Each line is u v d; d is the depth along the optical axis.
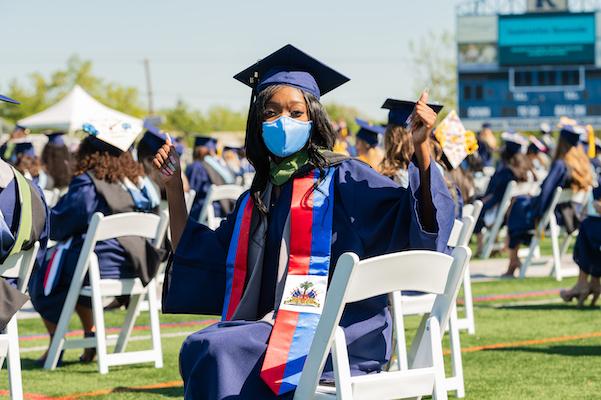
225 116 131.12
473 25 48.84
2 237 6.85
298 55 5.94
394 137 9.83
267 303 5.82
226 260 5.97
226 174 22.20
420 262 5.25
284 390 5.32
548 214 17.45
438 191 5.47
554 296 15.32
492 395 8.45
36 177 18.25
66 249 10.23
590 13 48.00
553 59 48.44
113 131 10.29
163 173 6.09
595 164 28.12
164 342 11.82
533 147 21.78
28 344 11.78
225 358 5.34
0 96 7.29
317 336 5.15
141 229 10.08
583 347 10.73
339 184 5.80
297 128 5.68
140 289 10.22
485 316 13.30
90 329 10.64
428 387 5.45
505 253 22.14
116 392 8.77
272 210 5.88
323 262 5.67
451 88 78.38
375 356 5.73
